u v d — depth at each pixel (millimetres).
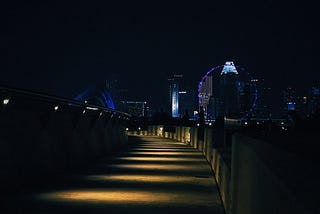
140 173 19688
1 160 13859
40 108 17953
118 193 14180
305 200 2586
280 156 4375
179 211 11688
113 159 27047
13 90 13312
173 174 19516
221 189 14258
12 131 15070
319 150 7648
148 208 11922
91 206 11930
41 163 17328
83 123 25266
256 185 5125
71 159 21781
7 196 13148
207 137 27859
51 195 13469
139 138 59375
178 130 52156
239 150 8398
